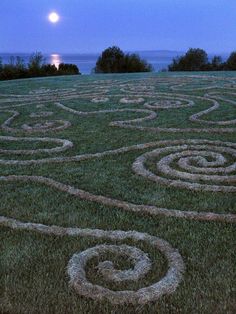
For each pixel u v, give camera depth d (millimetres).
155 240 3383
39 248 3340
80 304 2660
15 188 4609
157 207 4035
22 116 8742
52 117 8516
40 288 2820
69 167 5281
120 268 3055
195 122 7609
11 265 3105
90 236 3496
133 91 11695
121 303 2666
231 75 16531
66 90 12766
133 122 7719
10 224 3732
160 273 2973
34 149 6199
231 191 4352
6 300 2701
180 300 2686
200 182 4629
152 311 2594
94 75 18781
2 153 5992
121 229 3650
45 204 4184
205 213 3846
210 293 2740
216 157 5324
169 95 10719
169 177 4809
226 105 9180
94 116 8461
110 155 5723
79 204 4168
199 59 27375
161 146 6086
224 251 3248
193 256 3184
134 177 4852
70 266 3037
